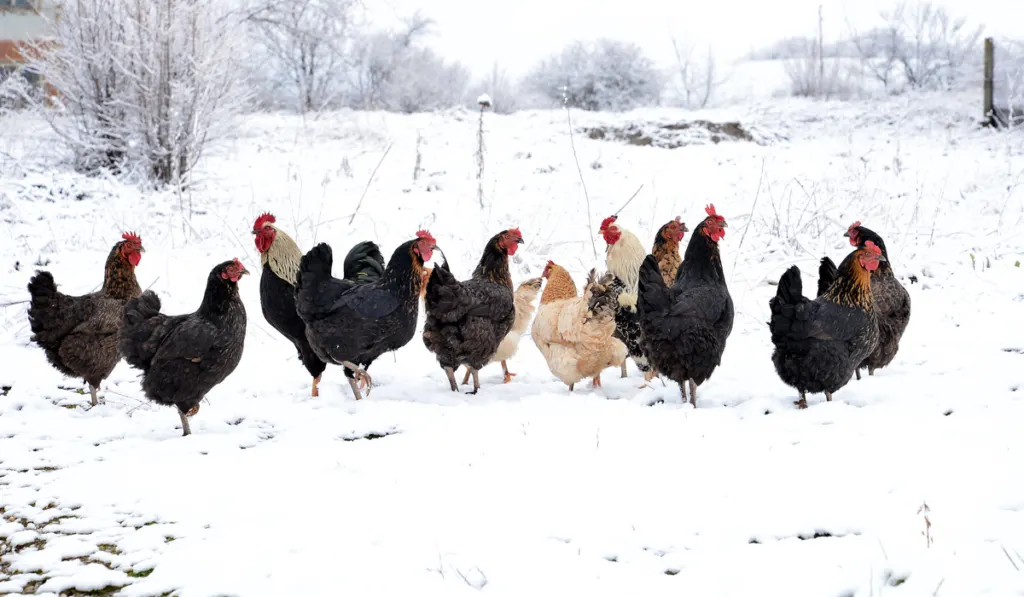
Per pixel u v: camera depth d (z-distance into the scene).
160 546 4.27
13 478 5.29
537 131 19.39
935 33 23.88
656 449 5.36
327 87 24.59
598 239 11.95
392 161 16.42
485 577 3.85
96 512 4.71
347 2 23.59
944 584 3.57
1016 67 20.22
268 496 4.82
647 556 4.04
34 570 4.10
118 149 14.70
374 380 7.78
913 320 9.11
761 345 8.77
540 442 5.58
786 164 15.70
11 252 10.98
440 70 26.62
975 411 5.86
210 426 6.29
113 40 14.51
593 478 4.93
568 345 7.21
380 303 6.56
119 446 5.88
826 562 3.84
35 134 15.38
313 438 5.93
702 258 6.85
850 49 26.75
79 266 10.57
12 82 15.91
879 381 6.96
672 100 25.64
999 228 11.45
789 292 6.02
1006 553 3.65
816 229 11.84
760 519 4.32
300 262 6.84
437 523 4.41
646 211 13.06
